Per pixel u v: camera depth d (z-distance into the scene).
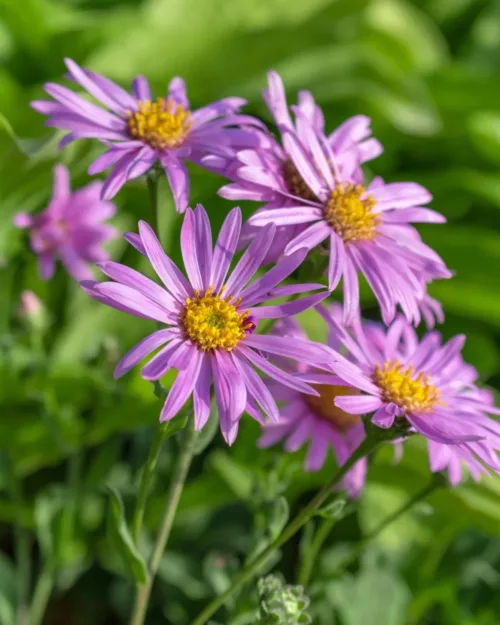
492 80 0.72
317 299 0.40
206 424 0.41
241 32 0.65
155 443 0.40
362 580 0.51
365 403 0.41
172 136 0.43
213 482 0.51
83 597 0.54
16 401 0.51
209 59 0.64
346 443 0.44
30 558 0.55
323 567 0.51
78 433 0.51
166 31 0.64
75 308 0.55
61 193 0.51
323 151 0.43
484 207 0.73
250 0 0.68
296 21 0.67
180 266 0.54
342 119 0.70
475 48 0.88
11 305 0.54
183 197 0.41
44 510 0.50
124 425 0.51
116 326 0.53
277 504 0.43
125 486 0.51
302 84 0.63
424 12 0.88
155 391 0.40
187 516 0.52
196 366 0.39
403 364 0.43
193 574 0.52
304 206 0.42
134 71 0.62
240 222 0.41
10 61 0.68
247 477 0.49
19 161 0.51
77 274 0.51
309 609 0.48
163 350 0.39
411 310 0.41
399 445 0.45
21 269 0.54
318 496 0.41
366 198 0.42
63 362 0.50
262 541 0.44
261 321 0.45
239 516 0.55
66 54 0.67
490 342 0.64
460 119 0.74
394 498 0.54
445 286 0.62
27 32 0.67
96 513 0.52
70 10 0.70
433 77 0.74
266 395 0.39
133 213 0.57
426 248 0.43
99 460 0.52
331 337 0.44
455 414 0.42
